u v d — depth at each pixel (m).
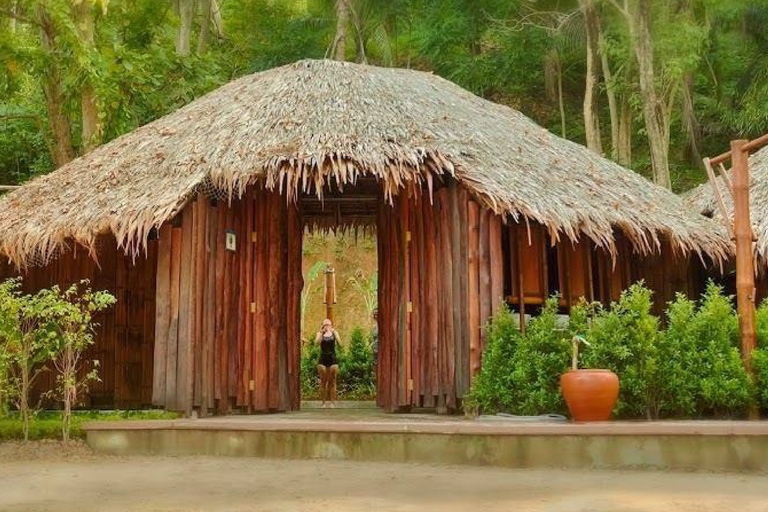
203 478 5.66
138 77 14.94
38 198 9.05
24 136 17.69
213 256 8.13
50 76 14.77
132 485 5.37
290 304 9.04
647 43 20.05
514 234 9.04
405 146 8.03
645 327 7.20
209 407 7.94
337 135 8.14
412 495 4.90
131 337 9.23
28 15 14.09
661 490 5.11
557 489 5.15
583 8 22.56
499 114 10.76
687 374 7.16
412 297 8.66
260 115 8.75
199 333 7.86
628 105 23.27
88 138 14.00
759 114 23.08
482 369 7.61
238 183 7.87
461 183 8.16
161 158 8.71
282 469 6.10
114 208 7.92
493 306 7.95
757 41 25.33
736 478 5.70
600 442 6.27
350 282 20.89
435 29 26.94
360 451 6.64
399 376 8.66
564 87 29.27
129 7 16.83
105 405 9.16
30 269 9.53
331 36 27.80
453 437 6.46
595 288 9.73
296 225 9.25
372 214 11.66
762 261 9.96
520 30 25.81
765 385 7.16
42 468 6.28
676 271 10.41
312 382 13.27
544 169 8.99
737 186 7.64
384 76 10.04
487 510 4.35
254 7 28.92
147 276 9.30
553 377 7.28
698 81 26.97
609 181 9.87
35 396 9.16
